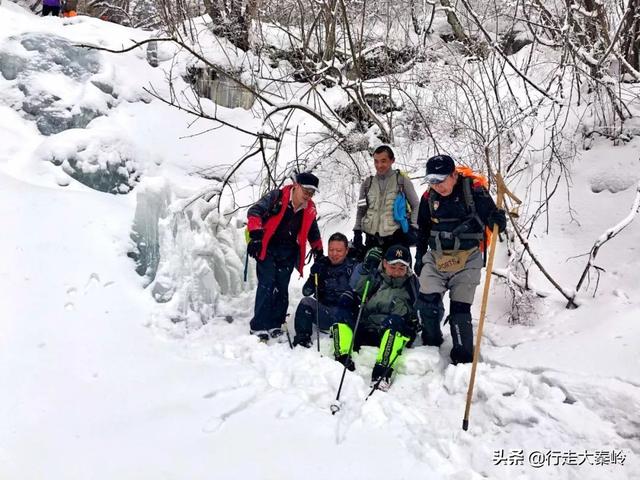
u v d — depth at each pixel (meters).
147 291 4.82
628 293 4.40
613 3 6.62
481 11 7.66
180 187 5.24
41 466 2.81
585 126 6.26
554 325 4.32
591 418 3.12
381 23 8.98
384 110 7.92
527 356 3.78
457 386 3.66
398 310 4.38
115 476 2.76
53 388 3.48
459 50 7.11
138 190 5.15
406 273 4.43
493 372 3.65
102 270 4.83
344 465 2.90
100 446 2.99
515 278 4.70
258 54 8.92
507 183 5.99
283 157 7.72
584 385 3.30
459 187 4.04
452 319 4.12
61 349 3.90
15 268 4.59
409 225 4.80
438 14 9.34
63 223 5.21
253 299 5.12
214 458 2.92
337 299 4.72
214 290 4.89
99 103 7.45
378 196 4.88
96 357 3.89
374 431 3.23
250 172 7.53
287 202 4.54
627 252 4.83
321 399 3.54
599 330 3.95
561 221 5.48
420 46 7.50
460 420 3.37
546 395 3.35
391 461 2.95
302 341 4.41
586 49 6.34
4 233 4.91
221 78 8.52
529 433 3.12
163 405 3.39
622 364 3.42
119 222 5.43
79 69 7.61
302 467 2.87
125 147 7.01
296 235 4.64
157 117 7.83
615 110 5.95
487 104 5.45
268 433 3.15
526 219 5.59
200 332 4.56
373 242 4.95
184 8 8.65
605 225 5.23
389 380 3.87
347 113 8.26
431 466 2.93
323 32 8.94
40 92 7.12
